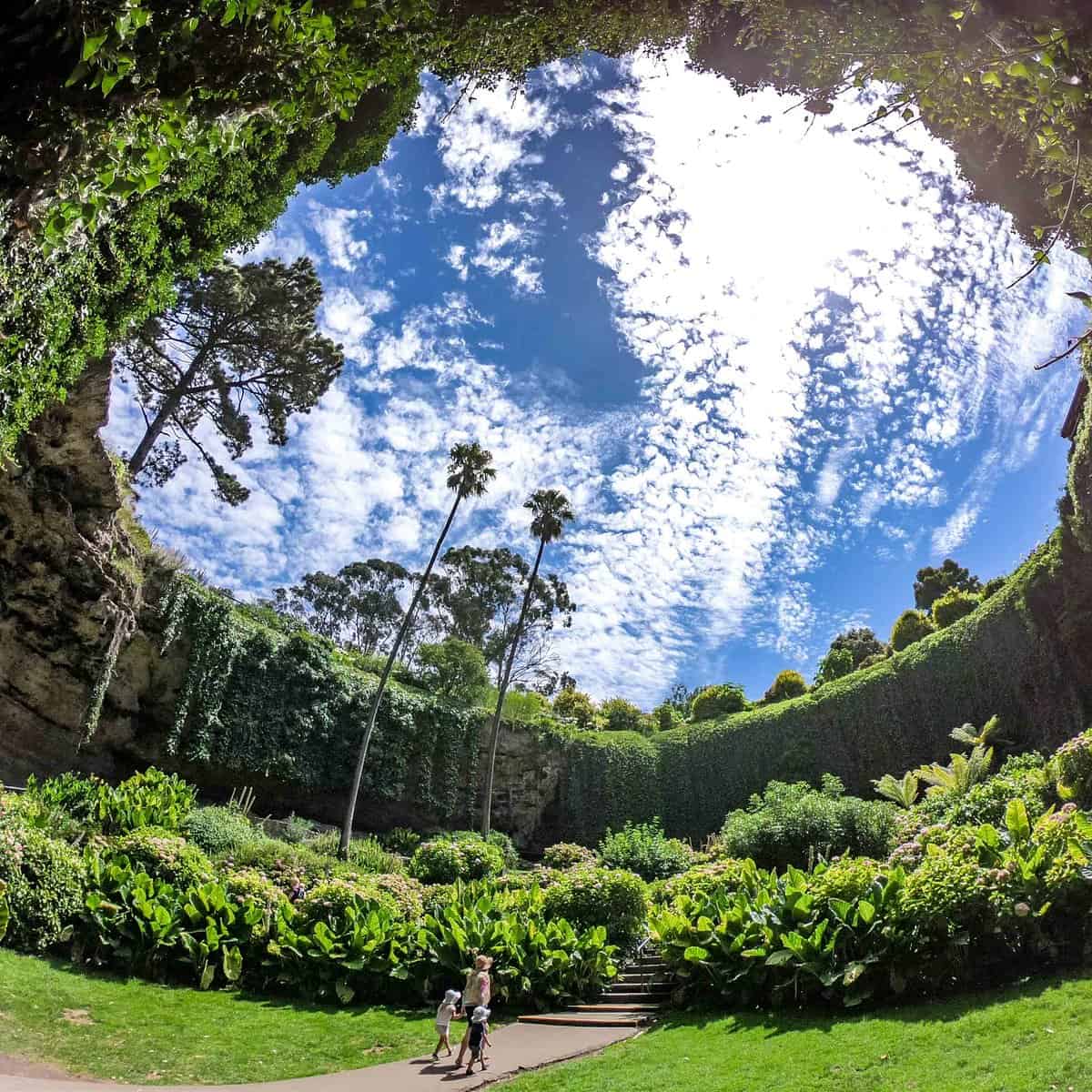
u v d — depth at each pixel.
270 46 3.71
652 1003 10.29
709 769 28.00
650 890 14.63
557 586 41.12
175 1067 7.52
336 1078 7.55
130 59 3.10
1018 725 21.08
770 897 9.64
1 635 16.47
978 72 3.06
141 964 10.42
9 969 9.01
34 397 8.68
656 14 6.38
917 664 24.14
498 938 11.06
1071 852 7.32
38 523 16.80
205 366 26.34
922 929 7.53
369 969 10.71
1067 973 6.68
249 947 10.97
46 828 12.16
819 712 26.17
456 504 26.47
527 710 31.58
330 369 27.50
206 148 3.86
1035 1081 4.87
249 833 17.36
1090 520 17.95
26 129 3.22
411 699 26.80
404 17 4.36
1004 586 22.67
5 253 4.45
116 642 18.22
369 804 25.09
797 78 3.61
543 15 5.91
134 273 10.97
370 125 17.16
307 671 24.19
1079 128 2.82
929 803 17.17
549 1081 7.17
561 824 28.44
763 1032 7.62
